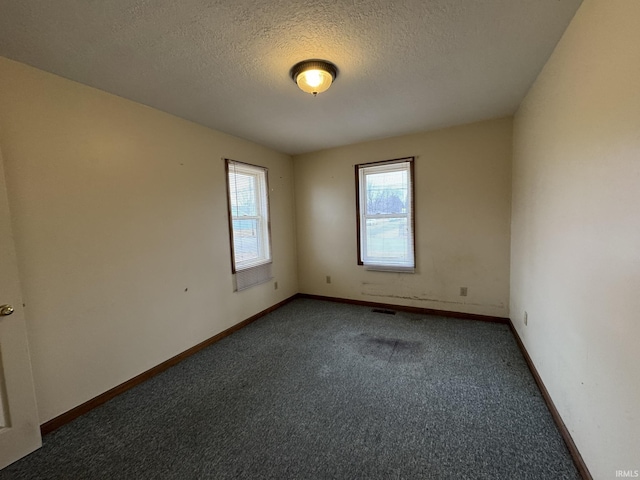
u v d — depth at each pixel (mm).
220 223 3197
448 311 3592
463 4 1397
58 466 1562
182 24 1474
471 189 3338
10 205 1683
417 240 3680
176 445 1682
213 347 2975
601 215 1242
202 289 2973
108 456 1617
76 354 1979
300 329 3371
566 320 1616
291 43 1673
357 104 2600
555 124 1778
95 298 2088
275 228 4121
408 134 3582
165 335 2590
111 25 1459
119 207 2244
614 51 1132
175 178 2699
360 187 4000
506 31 1618
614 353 1145
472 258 3406
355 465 1499
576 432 1481
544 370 2002
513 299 3047
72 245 1965
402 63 1931
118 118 2248
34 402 1678
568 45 1574
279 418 1879
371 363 2539
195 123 2910
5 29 1442
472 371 2350
